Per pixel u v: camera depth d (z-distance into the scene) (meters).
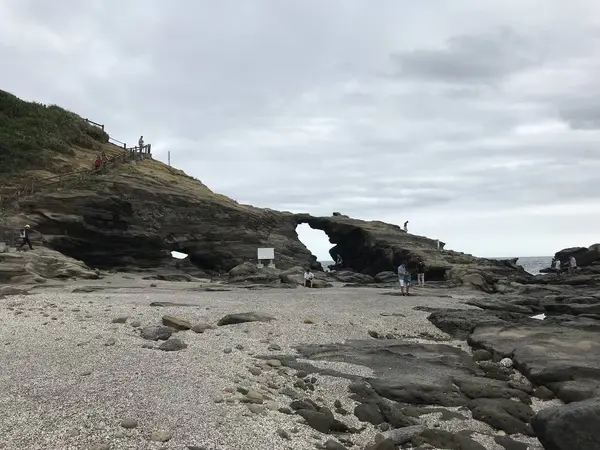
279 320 15.62
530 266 117.88
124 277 32.50
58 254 29.92
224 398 8.30
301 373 10.47
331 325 15.56
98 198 36.94
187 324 13.95
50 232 33.88
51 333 12.43
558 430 7.34
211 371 9.75
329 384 9.98
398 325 16.38
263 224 53.34
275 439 7.04
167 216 43.34
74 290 22.02
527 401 10.00
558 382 10.66
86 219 35.81
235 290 25.80
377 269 58.03
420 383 10.34
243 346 12.28
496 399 9.86
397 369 11.44
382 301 20.94
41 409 7.22
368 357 12.27
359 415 8.66
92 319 14.48
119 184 41.19
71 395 7.86
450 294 27.58
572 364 11.27
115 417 7.09
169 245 42.72
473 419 8.98
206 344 12.15
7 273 24.48
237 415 7.70
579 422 7.30
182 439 6.65
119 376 8.97
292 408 8.53
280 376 10.19
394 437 7.77
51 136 46.22
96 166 43.72
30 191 36.78
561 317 17.98
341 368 11.16
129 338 12.23
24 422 6.73
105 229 37.19
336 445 7.08
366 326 15.84
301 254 53.81
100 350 10.84
